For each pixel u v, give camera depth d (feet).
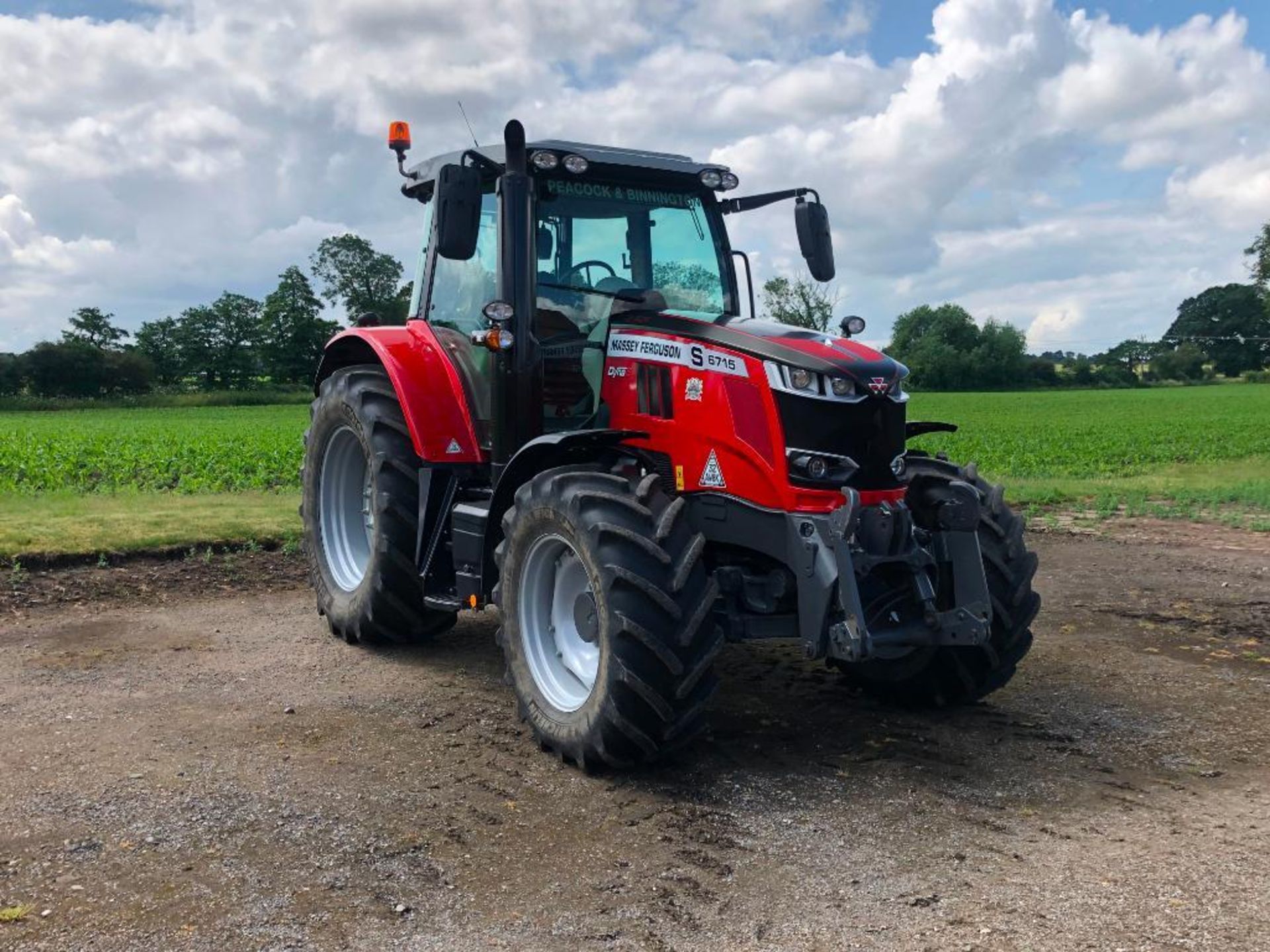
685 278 18.74
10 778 13.39
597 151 18.04
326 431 22.04
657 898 10.59
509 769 14.26
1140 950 9.46
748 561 15.28
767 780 13.96
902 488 15.25
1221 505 45.34
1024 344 353.92
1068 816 12.74
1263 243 225.56
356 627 20.53
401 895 10.55
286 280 332.39
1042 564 30.83
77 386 266.36
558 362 17.38
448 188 15.66
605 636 13.75
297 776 13.67
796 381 14.32
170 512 33.01
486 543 17.24
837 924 10.03
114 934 9.68
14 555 25.95
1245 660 20.30
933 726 16.28
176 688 17.65
